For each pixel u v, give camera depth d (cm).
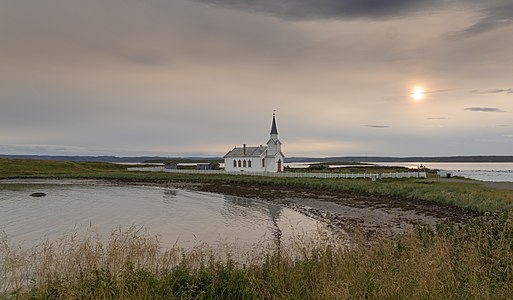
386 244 1149
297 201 4531
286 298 798
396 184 4978
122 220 3478
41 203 4778
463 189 4175
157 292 838
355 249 1135
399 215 3189
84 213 3916
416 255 909
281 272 926
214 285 892
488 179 8169
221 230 2906
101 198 5356
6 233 2798
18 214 3841
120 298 771
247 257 1523
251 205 4422
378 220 3028
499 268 869
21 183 8006
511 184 5244
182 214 3825
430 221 2819
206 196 5488
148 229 2981
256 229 2934
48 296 890
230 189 6219
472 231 1127
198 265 1128
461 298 747
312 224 3048
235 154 9138
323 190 5331
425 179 6322
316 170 9419
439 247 945
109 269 969
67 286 879
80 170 11312
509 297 751
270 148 9162
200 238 2577
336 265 940
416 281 764
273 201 4675
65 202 4891
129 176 8931
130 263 969
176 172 9731
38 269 1147
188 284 872
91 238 2509
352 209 3681
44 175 9556
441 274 811
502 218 1188
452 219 2828
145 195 5719
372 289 774
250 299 844
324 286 784
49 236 2667
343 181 5822
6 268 1161
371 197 4403
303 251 1156
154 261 1130
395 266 875
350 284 785
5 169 10450
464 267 863
